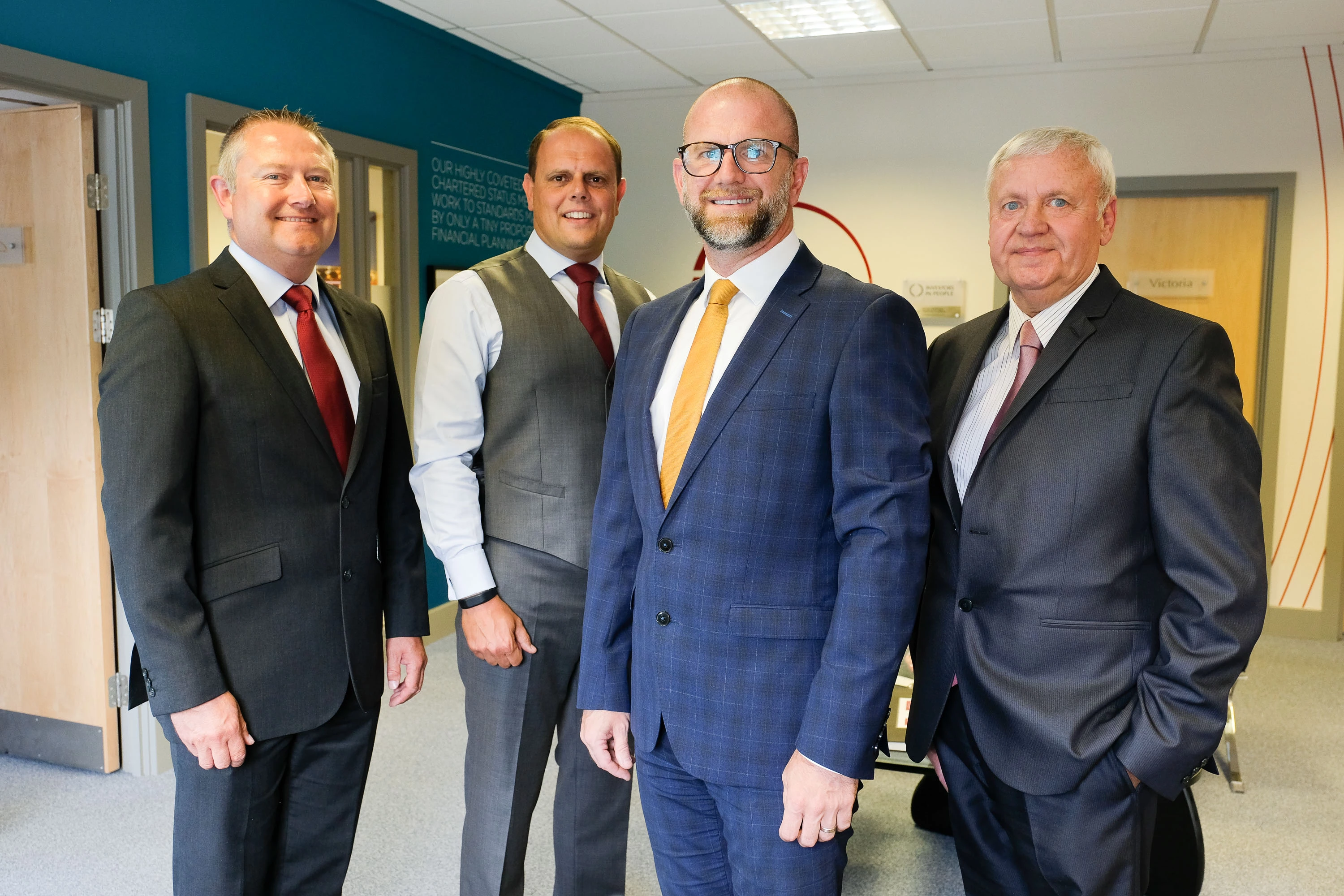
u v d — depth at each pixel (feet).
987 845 5.62
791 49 16.06
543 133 6.77
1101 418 4.84
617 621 5.40
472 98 16.15
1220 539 4.64
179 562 4.98
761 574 4.55
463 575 6.23
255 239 5.47
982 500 5.06
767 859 4.56
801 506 4.53
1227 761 11.23
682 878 5.11
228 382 5.21
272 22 11.89
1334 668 14.66
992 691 4.97
